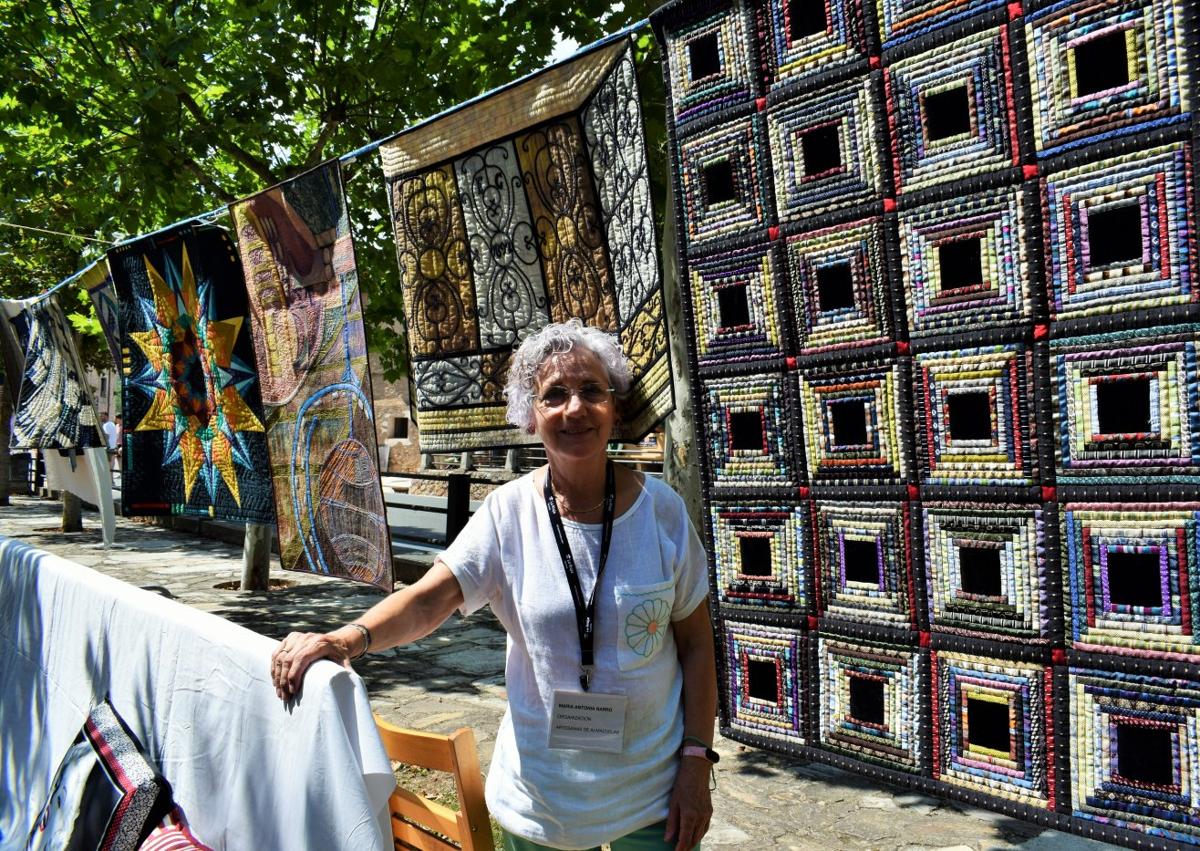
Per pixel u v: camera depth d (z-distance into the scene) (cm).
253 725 184
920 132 214
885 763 232
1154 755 202
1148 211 183
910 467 223
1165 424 184
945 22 208
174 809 211
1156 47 180
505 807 180
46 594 308
